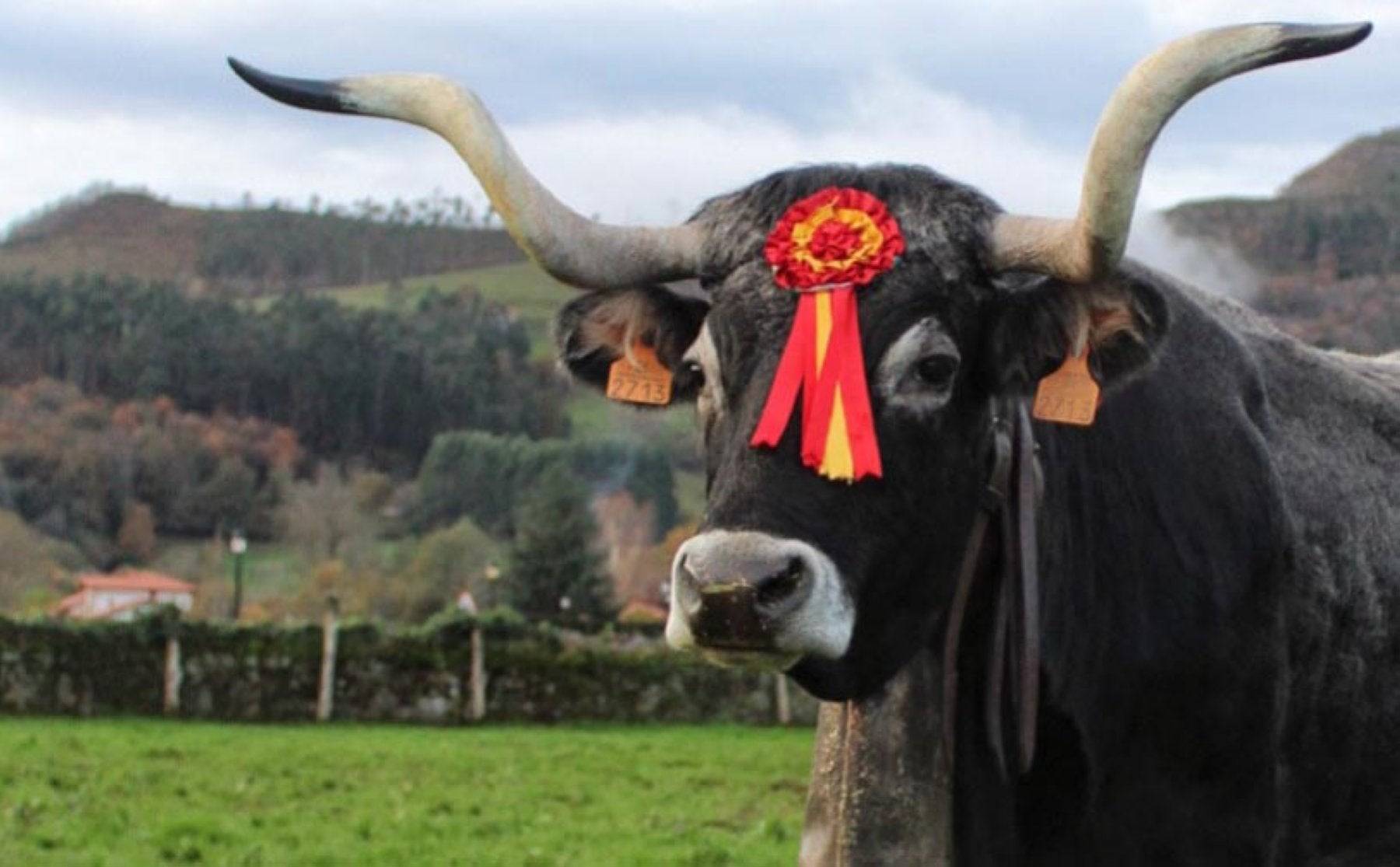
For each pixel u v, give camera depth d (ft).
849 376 16.65
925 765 19.52
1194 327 21.22
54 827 50.49
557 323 19.10
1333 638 21.62
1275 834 20.38
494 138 18.08
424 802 59.26
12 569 279.08
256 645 104.47
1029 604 18.24
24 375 445.37
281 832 51.16
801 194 17.79
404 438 462.19
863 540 16.49
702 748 85.51
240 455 416.46
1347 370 24.44
